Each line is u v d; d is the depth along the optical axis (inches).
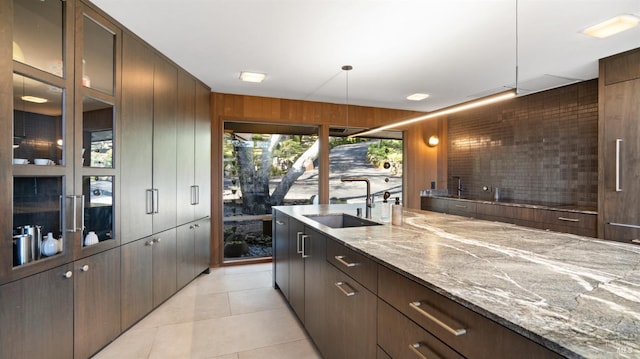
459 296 39.4
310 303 97.7
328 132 202.5
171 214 131.7
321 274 88.2
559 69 140.6
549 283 44.1
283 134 198.8
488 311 35.2
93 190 90.1
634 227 117.8
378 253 61.2
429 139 231.0
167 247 128.8
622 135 121.3
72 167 81.2
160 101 123.0
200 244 159.9
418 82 159.8
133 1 87.4
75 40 82.4
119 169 99.5
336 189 211.8
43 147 74.5
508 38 109.2
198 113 156.9
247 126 191.3
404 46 116.3
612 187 124.0
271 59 129.5
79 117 83.5
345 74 148.2
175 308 122.7
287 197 199.0
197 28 103.3
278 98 190.2
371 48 118.5
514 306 36.3
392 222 96.6
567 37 108.3
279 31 104.8
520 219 161.9
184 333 103.5
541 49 118.4
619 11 91.1
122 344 96.1
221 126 178.1
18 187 69.1
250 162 191.8
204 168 164.9
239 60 130.9
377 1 87.1
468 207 192.9
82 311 84.6
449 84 163.8
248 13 93.7
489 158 205.6
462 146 225.9
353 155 215.8
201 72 145.6
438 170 235.6
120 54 99.8
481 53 123.0
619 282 44.5
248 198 191.2
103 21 92.4
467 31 104.7
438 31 104.7
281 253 135.4
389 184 225.1
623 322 32.3
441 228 90.1
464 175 224.2
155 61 119.4
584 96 157.2
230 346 96.0
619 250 63.4
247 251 190.9
